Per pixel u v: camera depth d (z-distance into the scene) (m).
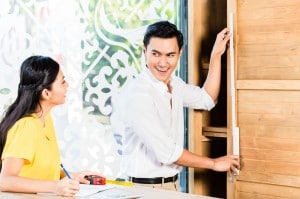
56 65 2.17
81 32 2.65
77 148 2.66
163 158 2.31
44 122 2.21
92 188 2.07
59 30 2.60
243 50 2.42
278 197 2.34
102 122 2.72
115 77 2.74
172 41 2.32
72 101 2.64
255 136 2.39
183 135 2.61
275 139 2.33
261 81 2.35
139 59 2.80
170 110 2.48
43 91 2.14
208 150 2.87
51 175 2.19
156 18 2.83
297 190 2.28
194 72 2.76
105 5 2.70
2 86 2.50
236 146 2.44
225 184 2.97
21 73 2.16
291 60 2.26
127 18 2.76
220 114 2.91
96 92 2.70
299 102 2.25
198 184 2.84
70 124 2.64
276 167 2.33
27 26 2.53
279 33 2.29
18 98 2.15
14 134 2.06
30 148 2.05
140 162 2.42
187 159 2.33
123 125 2.62
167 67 2.37
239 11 2.43
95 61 2.69
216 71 2.58
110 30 2.72
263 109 2.36
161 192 2.02
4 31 2.48
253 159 2.41
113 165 2.75
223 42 2.48
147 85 2.39
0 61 2.48
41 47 2.56
